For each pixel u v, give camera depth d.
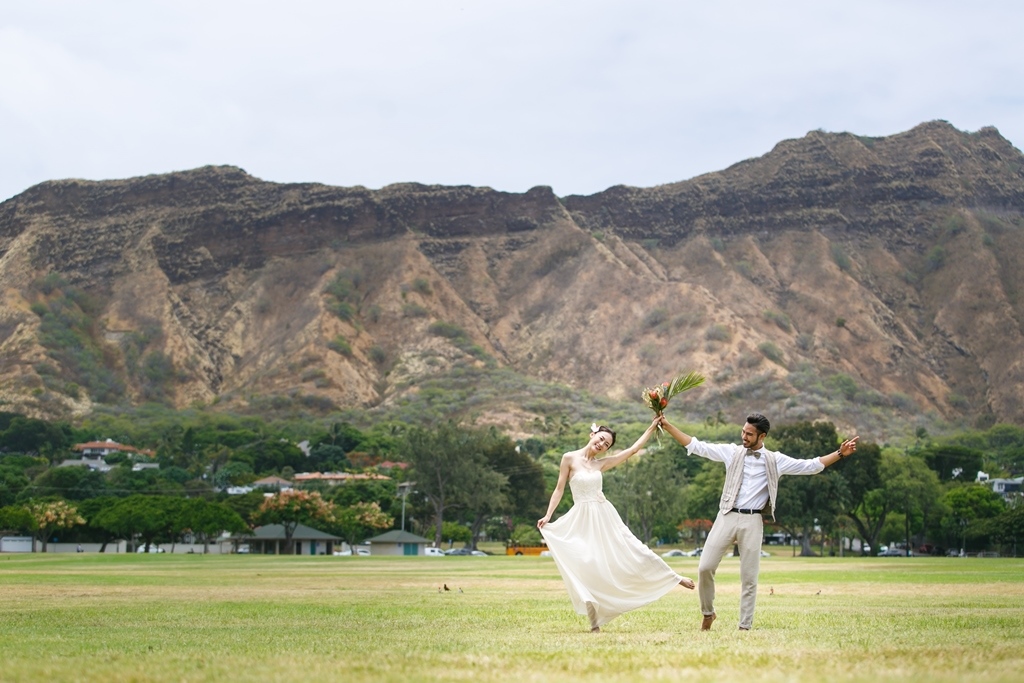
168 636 15.05
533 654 11.56
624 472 131.50
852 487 126.44
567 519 15.66
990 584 35.59
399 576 47.16
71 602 24.94
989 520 134.75
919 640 13.23
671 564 72.81
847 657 10.96
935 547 148.88
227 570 56.97
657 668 10.10
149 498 130.25
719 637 13.84
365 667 10.38
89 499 143.38
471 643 13.32
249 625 17.25
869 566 66.75
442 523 156.88
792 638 13.61
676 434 15.74
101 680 9.70
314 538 137.25
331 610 21.28
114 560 81.75
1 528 131.25
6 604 24.02
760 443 15.26
